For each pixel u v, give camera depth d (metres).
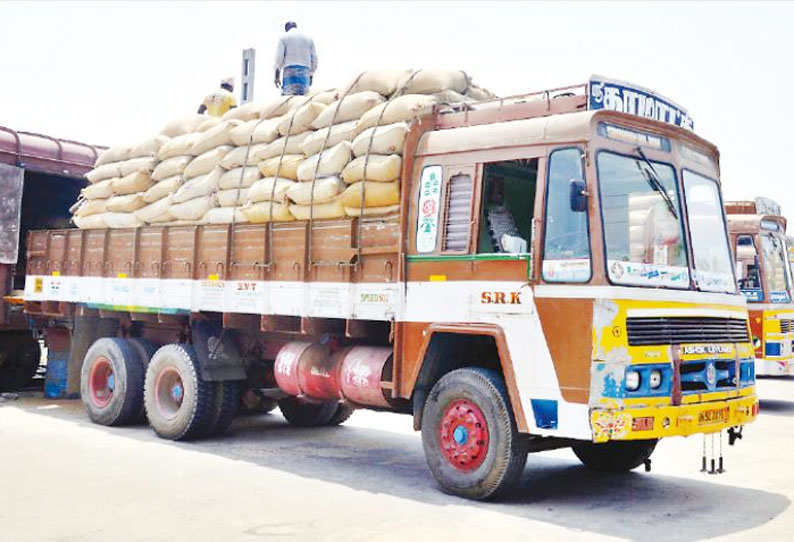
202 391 8.98
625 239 6.04
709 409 6.26
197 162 9.44
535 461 8.59
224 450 8.68
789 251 14.98
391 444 9.39
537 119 6.43
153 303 9.71
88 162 13.82
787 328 13.95
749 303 13.90
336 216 7.71
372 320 7.54
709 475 7.82
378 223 7.28
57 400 12.48
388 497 6.54
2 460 7.71
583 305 5.83
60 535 5.29
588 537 5.42
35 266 11.88
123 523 5.60
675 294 6.20
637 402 5.75
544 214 6.17
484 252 6.61
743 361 6.82
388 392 7.21
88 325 11.41
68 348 12.59
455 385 6.55
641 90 6.61
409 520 5.79
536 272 6.09
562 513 6.11
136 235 10.05
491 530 5.55
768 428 11.12
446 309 6.66
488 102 7.08
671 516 6.08
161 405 9.37
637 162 6.36
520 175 7.11
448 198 6.83
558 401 5.86
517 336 6.15
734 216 14.20
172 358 9.20
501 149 6.54
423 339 6.77
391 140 7.16
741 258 14.01
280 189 8.17
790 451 9.21
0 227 12.50
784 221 14.76
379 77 7.99
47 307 11.68
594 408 5.66
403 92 7.71
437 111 7.30
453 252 6.68
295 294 7.98
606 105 6.33
